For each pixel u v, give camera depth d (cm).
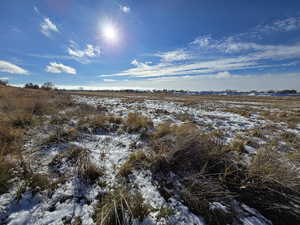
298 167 257
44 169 253
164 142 356
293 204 204
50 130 432
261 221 185
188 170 268
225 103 1747
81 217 174
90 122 525
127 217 174
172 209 191
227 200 209
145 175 256
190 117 761
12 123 455
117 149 354
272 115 900
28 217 168
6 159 257
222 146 326
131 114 649
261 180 229
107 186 225
